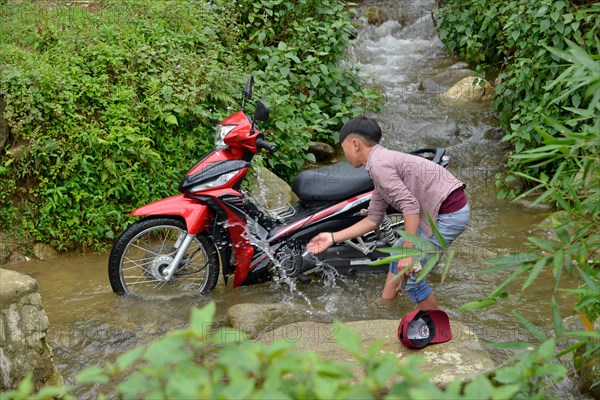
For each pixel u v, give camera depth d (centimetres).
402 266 396
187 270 507
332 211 486
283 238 485
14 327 334
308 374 171
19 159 537
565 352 267
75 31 622
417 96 812
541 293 473
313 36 735
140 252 545
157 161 566
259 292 489
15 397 164
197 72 609
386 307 454
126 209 563
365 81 795
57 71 557
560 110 619
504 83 661
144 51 612
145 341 427
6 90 532
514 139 659
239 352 168
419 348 368
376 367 177
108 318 454
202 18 696
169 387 167
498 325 434
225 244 480
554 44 616
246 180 606
